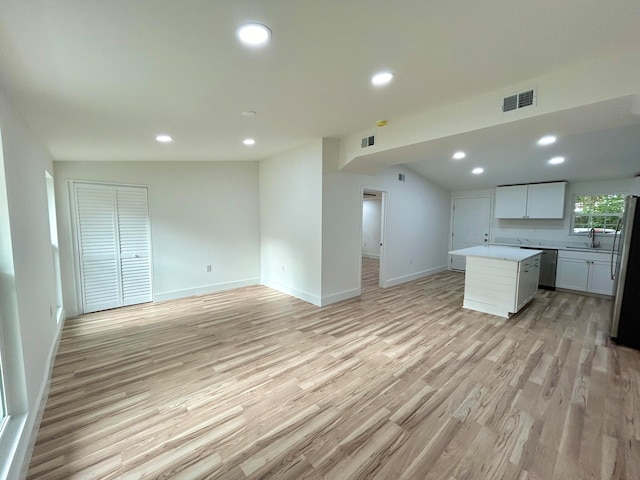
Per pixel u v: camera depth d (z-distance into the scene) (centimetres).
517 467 158
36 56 149
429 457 165
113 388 232
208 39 149
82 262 400
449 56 180
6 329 170
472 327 359
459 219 739
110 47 149
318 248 436
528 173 541
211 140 352
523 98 225
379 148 348
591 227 550
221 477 152
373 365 267
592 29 154
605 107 203
